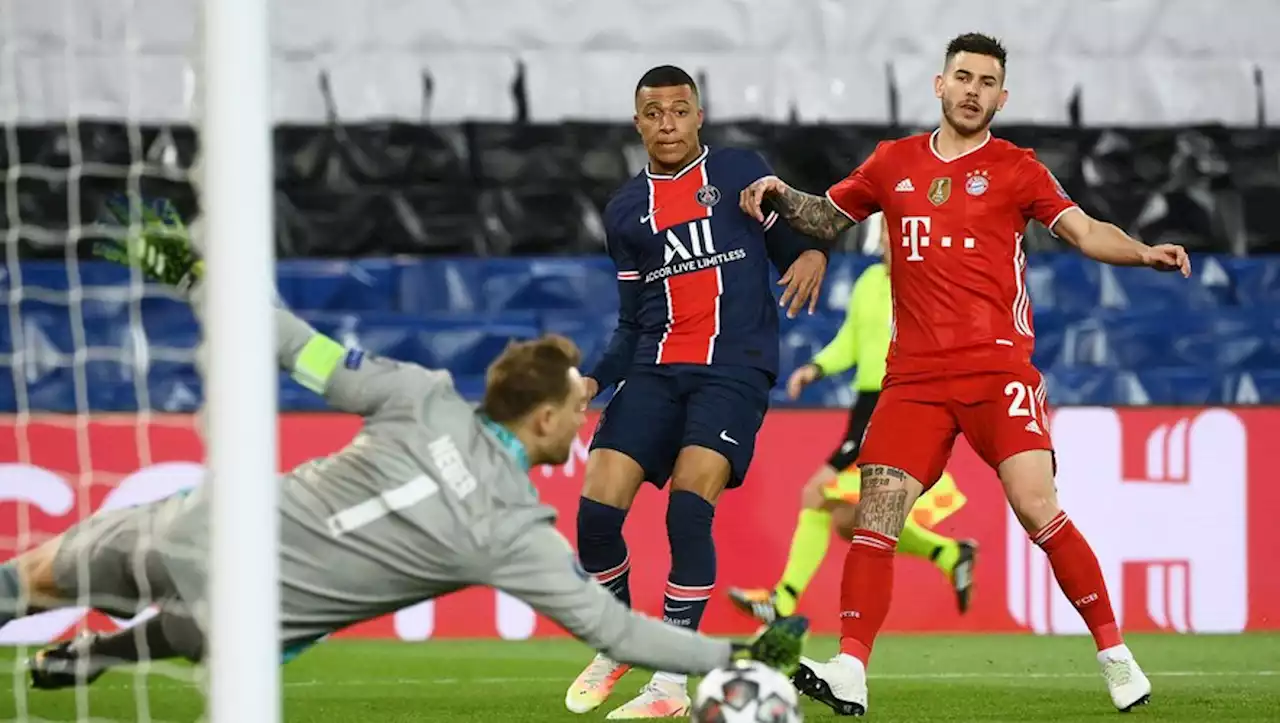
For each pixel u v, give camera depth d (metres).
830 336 35.09
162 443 28.81
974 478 29.84
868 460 18.30
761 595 27.22
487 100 36.91
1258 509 30.23
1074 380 35.75
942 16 36.84
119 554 13.66
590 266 35.91
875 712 18.98
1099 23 37.06
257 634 11.33
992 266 18.09
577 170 37.06
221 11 11.45
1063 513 18.42
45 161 35.59
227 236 11.43
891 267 18.69
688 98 19.41
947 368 18.14
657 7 36.72
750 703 13.55
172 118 35.97
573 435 13.70
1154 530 30.05
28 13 35.53
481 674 24.08
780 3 36.72
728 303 19.17
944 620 29.64
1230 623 30.03
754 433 19.16
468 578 13.20
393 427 13.35
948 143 18.42
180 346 34.56
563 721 18.62
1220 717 18.44
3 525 28.23
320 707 20.12
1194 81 37.31
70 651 14.99
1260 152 37.34
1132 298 36.25
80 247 35.38
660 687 18.50
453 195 36.91
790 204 19.06
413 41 36.66
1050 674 23.58
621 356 19.70
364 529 13.16
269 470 11.45
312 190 36.56
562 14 36.75
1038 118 37.12
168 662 23.75
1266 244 37.28
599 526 18.97
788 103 36.81
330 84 36.56
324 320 35.12
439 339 35.22
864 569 17.94
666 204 19.33
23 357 34.00
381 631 28.81
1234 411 30.36
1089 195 37.22
